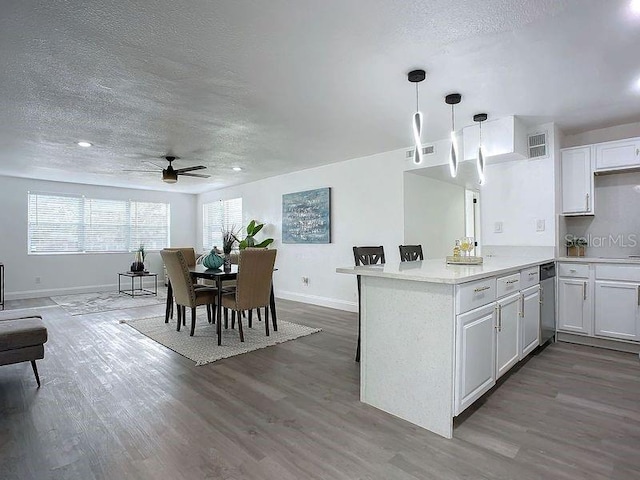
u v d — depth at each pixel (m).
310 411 2.28
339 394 2.53
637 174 3.83
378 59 2.39
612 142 3.70
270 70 2.53
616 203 3.95
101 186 7.59
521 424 2.10
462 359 2.04
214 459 1.78
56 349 3.56
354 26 2.02
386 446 1.89
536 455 1.80
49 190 6.96
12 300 6.39
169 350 3.53
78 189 7.29
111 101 3.04
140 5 1.80
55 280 6.99
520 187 4.05
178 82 2.70
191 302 4.01
